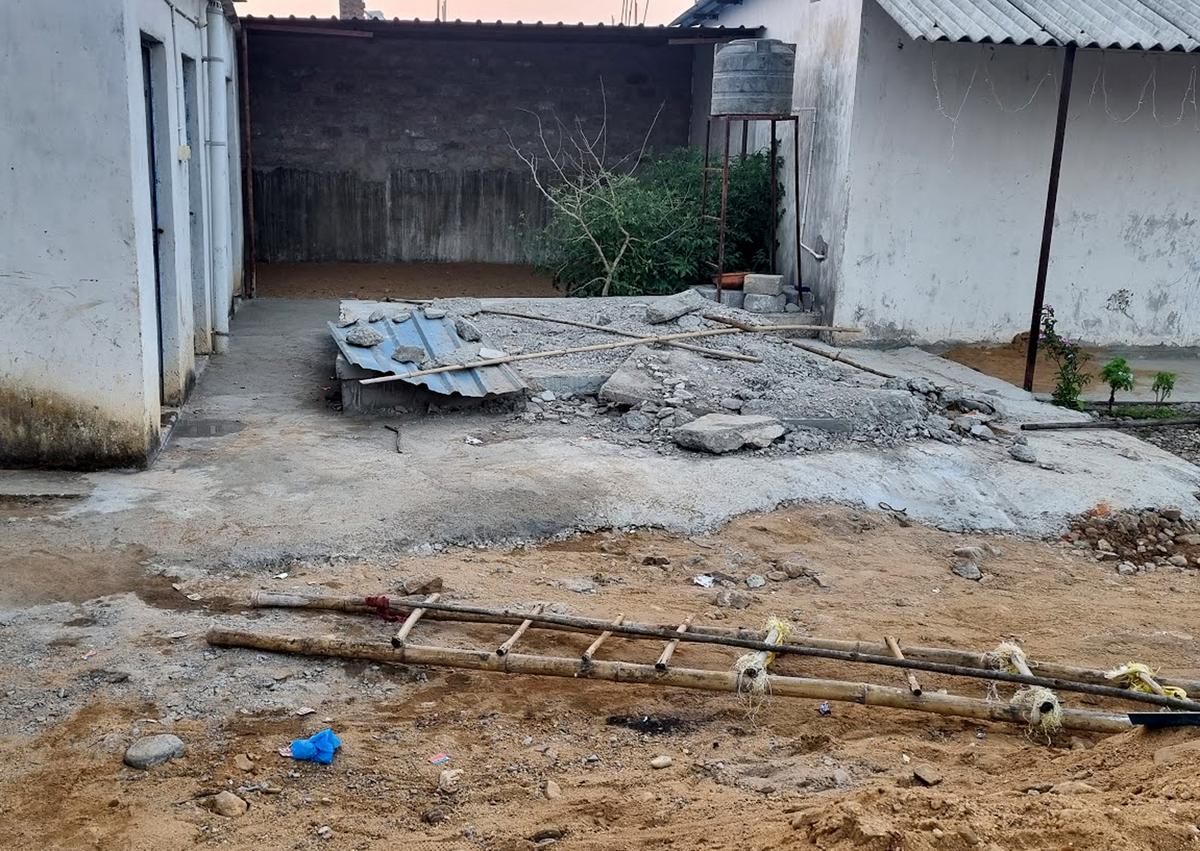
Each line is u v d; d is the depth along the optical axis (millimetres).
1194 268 13914
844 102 12961
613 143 19328
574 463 8414
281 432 9117
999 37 10875
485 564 6820
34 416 7828
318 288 17172
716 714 5176
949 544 7754
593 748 4840
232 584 6297
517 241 19391
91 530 6836
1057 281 13672
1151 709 5281
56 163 7484
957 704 5086
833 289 13266
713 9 19297
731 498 7992
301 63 18094
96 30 7352
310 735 4824
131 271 7695
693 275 14953
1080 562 7652
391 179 18797
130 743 4656
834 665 5730
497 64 18688
